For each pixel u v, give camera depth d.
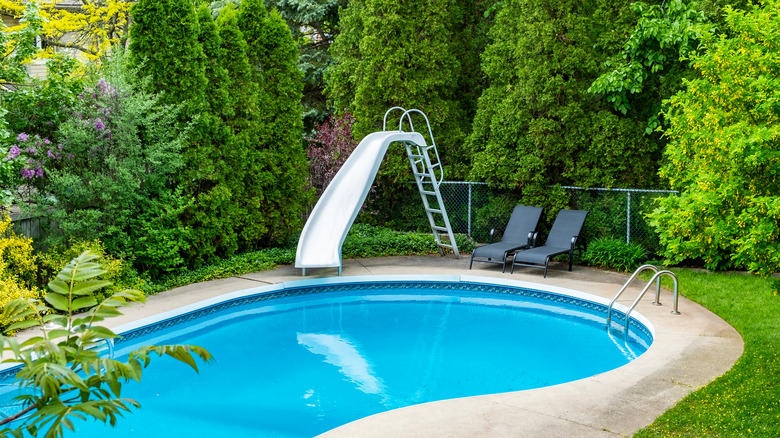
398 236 13.75
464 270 11.70
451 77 15.09
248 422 5.73
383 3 14.13
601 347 8.12
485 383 6.82
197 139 10.81
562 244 11.80
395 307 10.22
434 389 6.63
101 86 9.29
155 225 9.93
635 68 11.91
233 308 9.75
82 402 2.26
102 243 9.37
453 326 9.13
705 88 5.76
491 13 15.88
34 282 8.37
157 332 8.45
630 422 4.88
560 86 12.62
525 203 13.34
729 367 6.21
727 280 10.09
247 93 12.03
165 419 5.77
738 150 4.86
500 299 10.60
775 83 5.08
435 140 14.95
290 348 8.09
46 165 9.27
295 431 5.53
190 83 10.48
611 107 12.81
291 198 13.46
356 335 8.70
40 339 2.18
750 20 5.45
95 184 9.22
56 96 9.25
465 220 14.76
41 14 17.56
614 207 12.52
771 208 4.78
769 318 7.89
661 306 8.77
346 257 12.95
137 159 9.67
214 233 11.13
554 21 12.64
